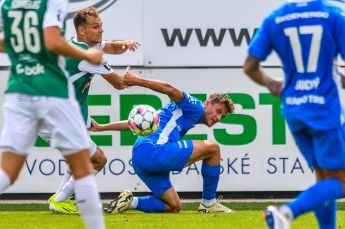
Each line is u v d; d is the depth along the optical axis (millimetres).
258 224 20516
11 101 14570
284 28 14625
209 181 23000
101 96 25969
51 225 20625
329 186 14203
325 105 14516
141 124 22047
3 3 14641
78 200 14602
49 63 14477
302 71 14633
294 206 13953
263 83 14977
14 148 14586
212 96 23078
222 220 21281
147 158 22297
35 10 14375
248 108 26125
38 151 26047
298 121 14633
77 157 14594
